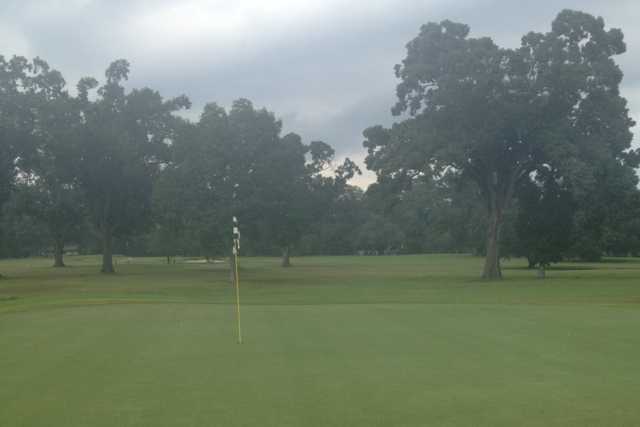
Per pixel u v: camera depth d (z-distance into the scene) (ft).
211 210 190.39
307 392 36.09
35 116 217.77
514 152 183.52
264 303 99.14
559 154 160.45
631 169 183.42
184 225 207.82
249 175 192.75
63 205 234.58
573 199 188.34
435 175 172.04
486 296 117.70
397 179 184.65
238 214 192.54
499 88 163.94
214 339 54.39
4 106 210.59
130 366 43.37
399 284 166.50
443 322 65.05
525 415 31.55
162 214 205.87
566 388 36.68
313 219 271.28
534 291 130.93
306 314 72.79
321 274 236.22
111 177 250.16
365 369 41.93
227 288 159.22
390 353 47.50
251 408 33.04
